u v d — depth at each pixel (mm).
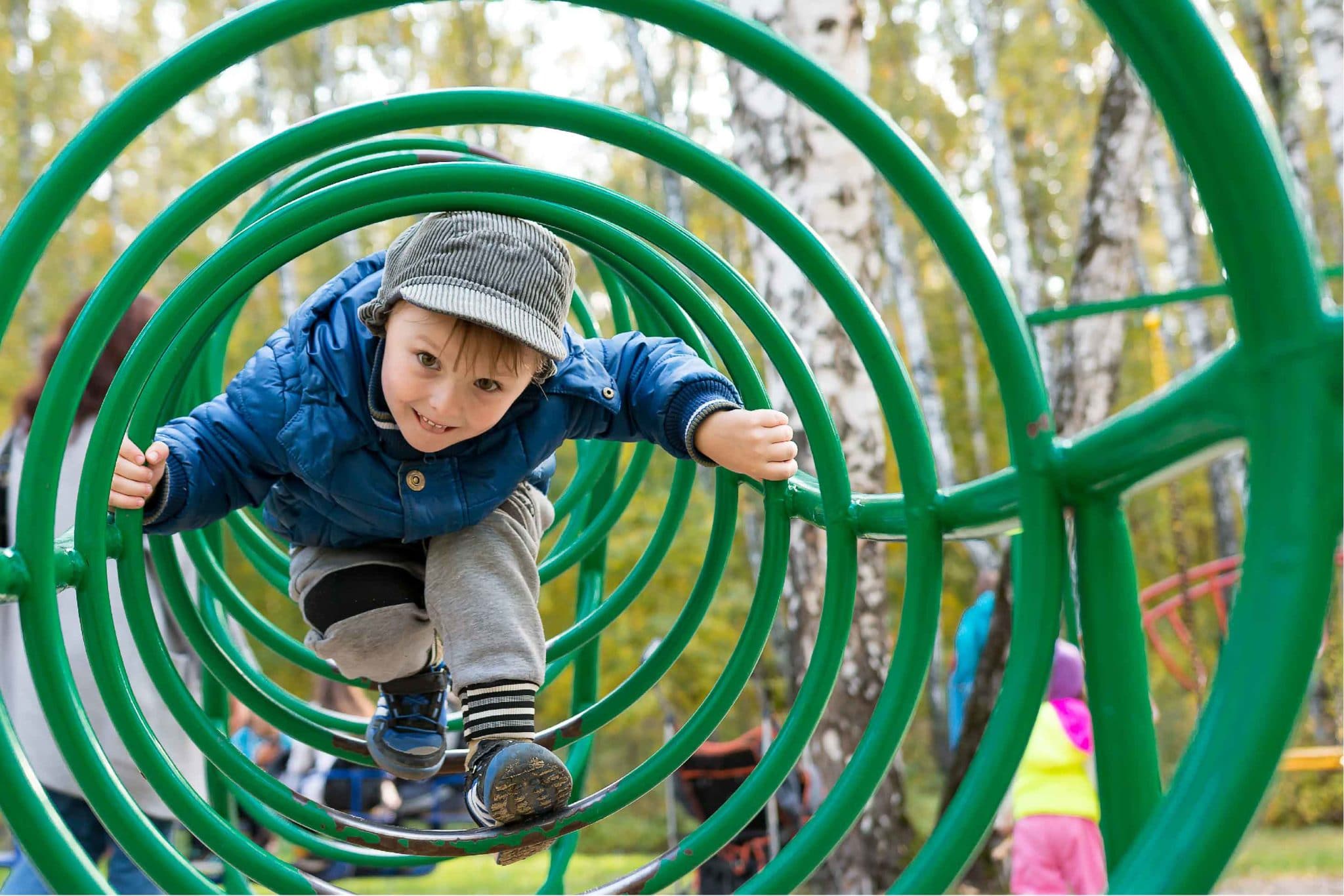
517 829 1661
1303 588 601
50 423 1061
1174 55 617
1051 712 4027
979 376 17953
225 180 1118
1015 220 12180
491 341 1437
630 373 1735
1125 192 5816
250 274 1584
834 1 4590
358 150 2172
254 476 1612
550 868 2379
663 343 1770
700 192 16391
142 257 1101
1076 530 848
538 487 1960
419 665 1806
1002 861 5508
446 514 1628
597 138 1176
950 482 13031
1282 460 613
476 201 1494
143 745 1401
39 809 839
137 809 1073
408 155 2051
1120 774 814
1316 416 606
